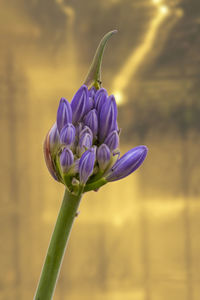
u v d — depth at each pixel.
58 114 0.88
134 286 7.82
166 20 7.25
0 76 7.14
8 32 7.00
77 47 7.16
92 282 7.93
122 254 7.86
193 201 7.73
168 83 7.43
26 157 7.34
